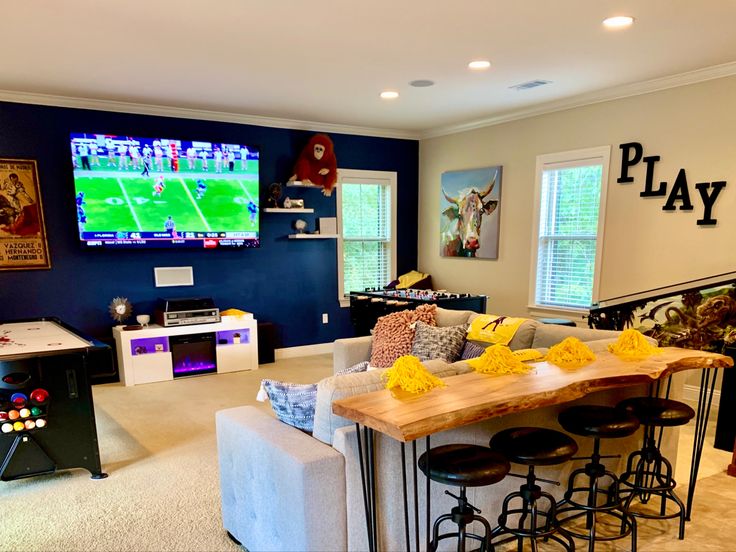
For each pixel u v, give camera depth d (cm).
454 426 159
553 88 432
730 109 374
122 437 349
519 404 176
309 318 602
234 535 227
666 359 233
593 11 274
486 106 496
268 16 277
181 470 301
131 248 482
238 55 341
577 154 474
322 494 175
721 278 378
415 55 345
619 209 447
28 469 277
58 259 463
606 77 401
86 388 285
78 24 284
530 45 327
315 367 540
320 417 192
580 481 252
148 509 258
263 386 220
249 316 532
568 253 495
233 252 546
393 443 186
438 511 205
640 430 270
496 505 221
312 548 175
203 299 511
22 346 287
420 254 670
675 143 406
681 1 261
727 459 316
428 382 185
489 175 559
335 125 586
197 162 498
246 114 529
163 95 446
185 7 263
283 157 565
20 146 439
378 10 270
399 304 477
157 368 481
